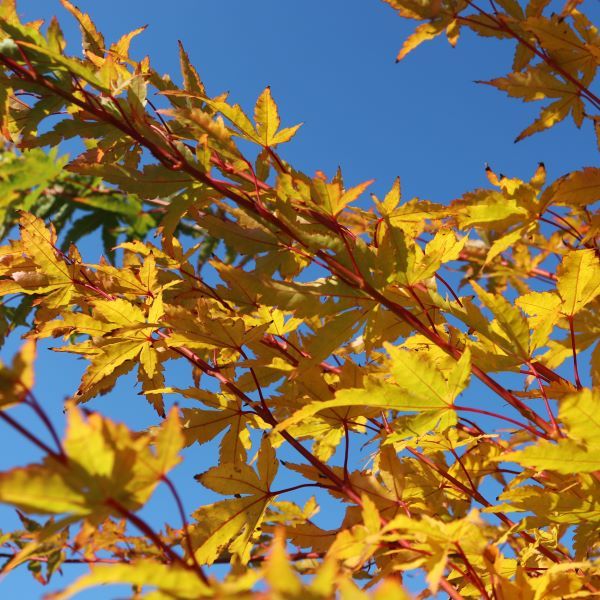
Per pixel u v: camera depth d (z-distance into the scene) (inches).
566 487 26.8
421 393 26.2
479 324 27.4
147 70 29.3
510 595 25.5
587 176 29.2
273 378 29.9
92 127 28.2
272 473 28.3
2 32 27.5
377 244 28.6
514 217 29.5
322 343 27.2
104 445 21.0
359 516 28.1
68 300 30.5
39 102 27.9
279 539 18.7
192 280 30.6
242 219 28.2
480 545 25.7
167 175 28.2
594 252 27.4
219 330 28.4
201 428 29.3
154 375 30.1
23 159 27.6
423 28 32.9
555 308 27.5
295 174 29.0
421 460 30.4
